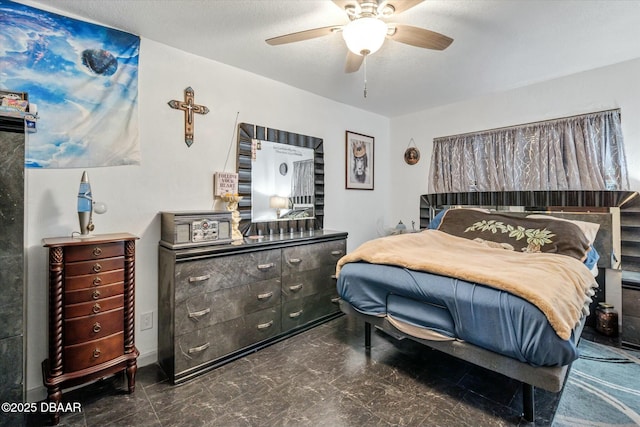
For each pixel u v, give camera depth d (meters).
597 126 2.79
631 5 1.84
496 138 3.39
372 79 3.00
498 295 1.59
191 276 2.04
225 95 2.64
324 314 2.96
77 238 1.79
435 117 3.94
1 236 1.39
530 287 1.55
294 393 1.87
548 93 3.05
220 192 2.57
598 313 2.71
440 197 3.85
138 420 1.64
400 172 4.32
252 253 2.36
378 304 2.13
